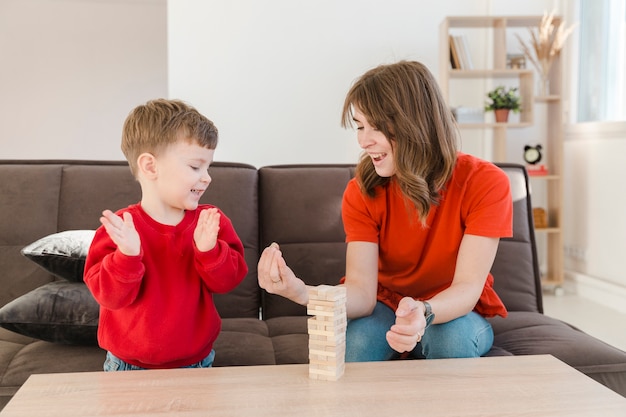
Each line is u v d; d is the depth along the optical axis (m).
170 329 1.39
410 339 1.22
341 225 2.16
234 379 1.16
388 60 4.64
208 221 1.32
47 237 1.82
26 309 1.65
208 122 1.43
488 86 4.60
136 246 1.23
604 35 4.17
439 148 1.52
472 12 4.65
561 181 4.20
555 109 4.27
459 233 1.58
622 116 4.00
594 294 3.99
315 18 4.59
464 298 1.46
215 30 4.55
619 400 1.06
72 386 1.12
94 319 1.65
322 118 4.66
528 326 1.87
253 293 2.09
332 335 1.14
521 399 1.07
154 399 1.06
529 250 2.15
